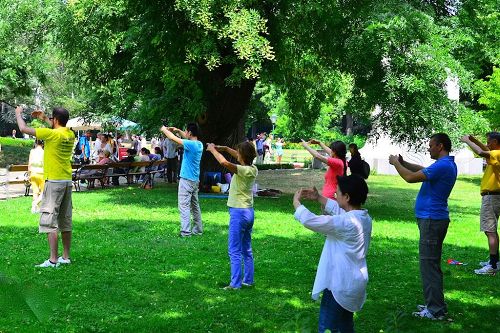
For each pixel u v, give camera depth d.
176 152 20.62
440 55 12.84
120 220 11.57
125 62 18.53
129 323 5.30
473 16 15.20
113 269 7.38
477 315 5.89
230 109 16.92
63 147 7.39
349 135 53.34
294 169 30.80
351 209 4.01
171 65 14.27
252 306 5.95
